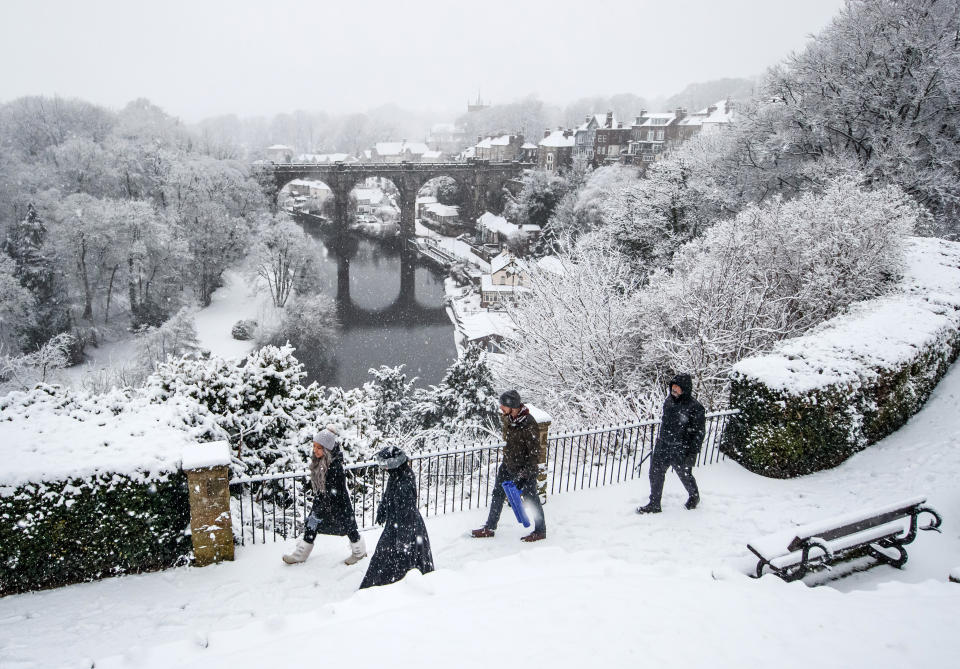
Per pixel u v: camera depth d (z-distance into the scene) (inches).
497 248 3339.1
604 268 694.5
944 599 192.9
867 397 372.8
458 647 157.9
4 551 232.4
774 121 1127.6
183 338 1870.1
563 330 649.0
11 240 2090.3
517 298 741.3
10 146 3078.2
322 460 252.7
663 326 634.2
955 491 306.7
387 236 4074.8
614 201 1418.6
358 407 453.4
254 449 377.1
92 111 3946.9
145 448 257.3
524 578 211.8
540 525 281.4
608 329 617.3
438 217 4202.8
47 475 234.1
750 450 359.9
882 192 614.5
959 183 894.4
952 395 424.5
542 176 3240.7
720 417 394.9
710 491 333.1
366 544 285.3
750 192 1157.7
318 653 157.8
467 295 2807.6
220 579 251.4
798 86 1072.8
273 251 2348.7
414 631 167.2
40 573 239.1
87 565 245.3
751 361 376.5
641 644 159.0
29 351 1871.3
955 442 361.1
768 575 212.4
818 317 565.3
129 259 2165.4
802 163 1066.7
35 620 220.7
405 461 233.3
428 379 1959.9
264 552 274.7
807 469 351.9
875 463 357.1
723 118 3075.8
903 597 195.5
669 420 299.0
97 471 240.8
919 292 531.5
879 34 983.6
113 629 216.2
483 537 286.5
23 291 1830.7
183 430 290.8
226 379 374.0
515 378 725.9
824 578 234.5
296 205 5073.8
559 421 618.2
